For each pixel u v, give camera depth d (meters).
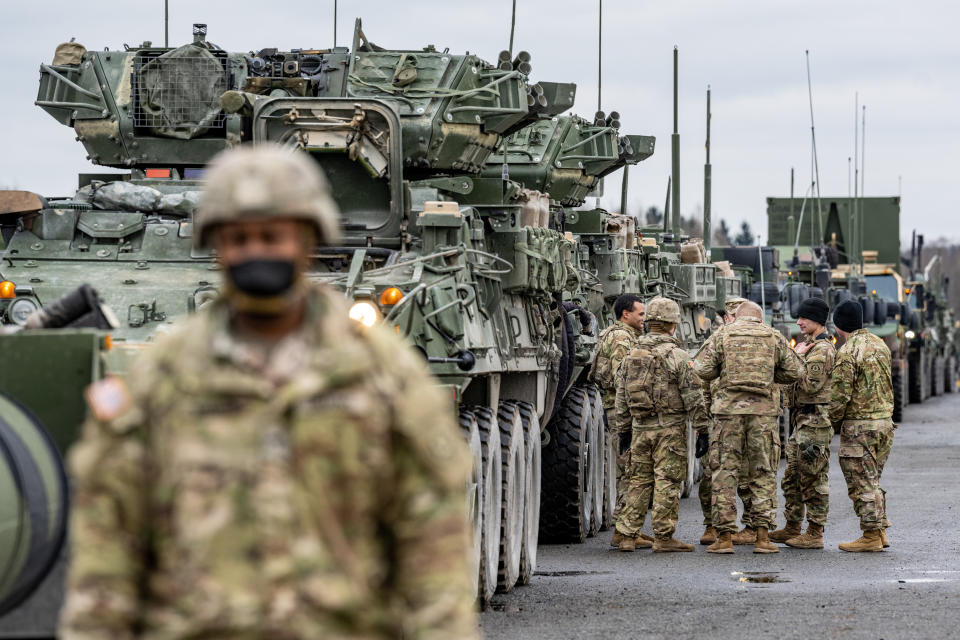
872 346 36.00
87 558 9.49
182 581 9.34
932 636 24.30
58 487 13.65
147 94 36.62
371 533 9.70
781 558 34.97
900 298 100.69
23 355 14.89
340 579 9.41
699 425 36.28
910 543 37.28
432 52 38.50
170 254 28.75
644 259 53.56
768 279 84.12
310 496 9.37
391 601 9.85
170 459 9.44
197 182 31.39
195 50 36.62
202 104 36.56
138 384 9.62
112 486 9.52
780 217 110.94
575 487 38.38
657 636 24.45
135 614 9.52
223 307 9.80
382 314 24.20
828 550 36.41
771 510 35.78
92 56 37.25
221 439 9.37
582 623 25.81
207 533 9.28
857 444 35.97
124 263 28.52
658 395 36.25
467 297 25.88
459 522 9.79
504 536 29.17
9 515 13.16
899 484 52.38
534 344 33.38
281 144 30.44
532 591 29.89
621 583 31.00
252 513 9.30
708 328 61.38
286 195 9.56
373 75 38.06
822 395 36.31
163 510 9.48
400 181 29.98
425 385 9.84
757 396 35.66
